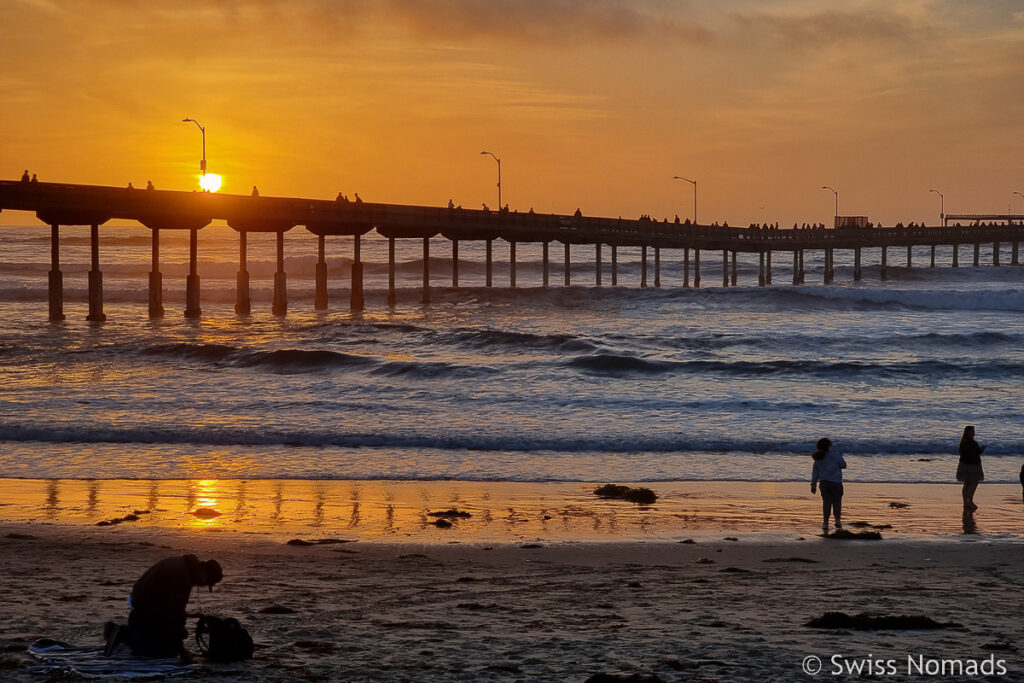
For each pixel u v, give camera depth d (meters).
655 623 15.39
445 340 71.12
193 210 84.75
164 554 21.17
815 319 90.44
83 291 117.31
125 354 62.12
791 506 27.97
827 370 56.34
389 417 41.81
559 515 26.50
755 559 21.55
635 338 72.12
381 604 16.80
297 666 12.59
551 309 100.06
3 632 14.23
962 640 14.27
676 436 38.12
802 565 20.97
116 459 33.78
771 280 153.00
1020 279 156.50
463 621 15.48
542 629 14.91
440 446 36.59
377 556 21.39
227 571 19.62
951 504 28.55
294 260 164.38
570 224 112.25
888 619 15.22
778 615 16.06
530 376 54.81
